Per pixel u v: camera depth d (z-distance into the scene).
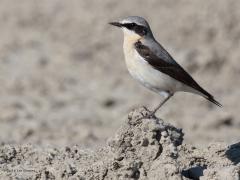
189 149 10.05
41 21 26.25
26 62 22.77
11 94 19.78
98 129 16.78
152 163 9.05
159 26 24.28
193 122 16.95
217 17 23.59
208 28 23.42
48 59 23.12
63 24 25.73
